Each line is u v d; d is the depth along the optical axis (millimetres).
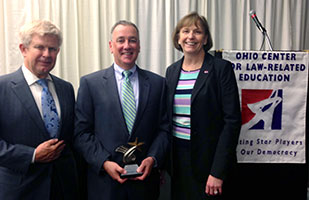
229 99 1357
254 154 1680
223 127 1389
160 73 2721
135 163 1292
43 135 1183
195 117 1381
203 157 1389
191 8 2732
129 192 1273
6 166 1133
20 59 2553
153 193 1361
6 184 1159
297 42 2928
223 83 1368
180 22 1500
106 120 1278
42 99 1218
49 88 1279
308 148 1690
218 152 1340
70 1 2555
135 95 1353
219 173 1314
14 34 2516
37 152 1129
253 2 2812
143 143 1285
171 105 1463
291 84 1648
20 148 1131
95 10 2561
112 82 1317
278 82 1646
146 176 1255
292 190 1725
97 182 1292
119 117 1267
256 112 1657
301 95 1650
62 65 2605
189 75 1467
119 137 1265
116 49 1309
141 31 2674
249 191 1713
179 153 1473
